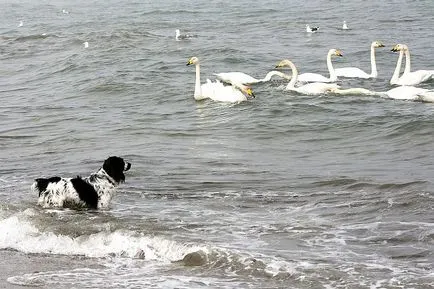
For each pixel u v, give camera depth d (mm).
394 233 11109
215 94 24000
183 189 14141
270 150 17562
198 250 10438
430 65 32094
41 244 11219
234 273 9820
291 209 12633
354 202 12812
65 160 16953
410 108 21812
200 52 35562
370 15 53062
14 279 9898
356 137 18578
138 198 13594
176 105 23938
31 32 49281
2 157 17547
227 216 12297
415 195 12805
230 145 18203
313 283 9344
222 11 60469
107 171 13125
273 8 61594
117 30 45531
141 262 10422
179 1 71812
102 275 9961
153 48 37688
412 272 9594
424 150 16859
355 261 10047
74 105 24719
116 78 28516
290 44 39281
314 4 63781
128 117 22219
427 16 50344
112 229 11594
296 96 24344
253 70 31219
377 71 30859
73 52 37656
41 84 29906
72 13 65062
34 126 21359
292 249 10594
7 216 12508
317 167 15625
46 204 12992
